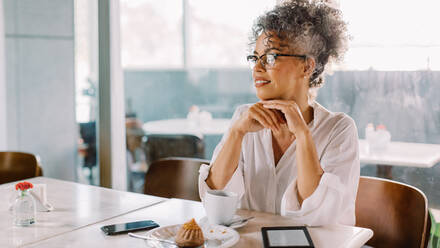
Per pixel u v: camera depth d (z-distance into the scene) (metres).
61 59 3.11
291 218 1.35
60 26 3.09
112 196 1.63
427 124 2.16
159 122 3.00
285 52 1.40
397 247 1.52
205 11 2.79
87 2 3.05
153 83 2.99
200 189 1.50
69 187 1.78
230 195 1.29
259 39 1.43
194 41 2.85
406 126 2.21
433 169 2.17
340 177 1.42
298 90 1.46
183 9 2.86
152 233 1.16
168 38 2.92
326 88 2.38
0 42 2.99
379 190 1.60
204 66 2.85
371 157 2.31
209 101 2.86
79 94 3.14
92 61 3.10
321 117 1.54
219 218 1.24
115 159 3.04
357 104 2.32
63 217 1.37
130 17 2.97
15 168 2.29
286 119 1.44
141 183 3.09
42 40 3.09
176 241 1.09
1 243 1.15
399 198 1.53
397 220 1.53
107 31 2.93
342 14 1.56
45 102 3.13
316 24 1.44
